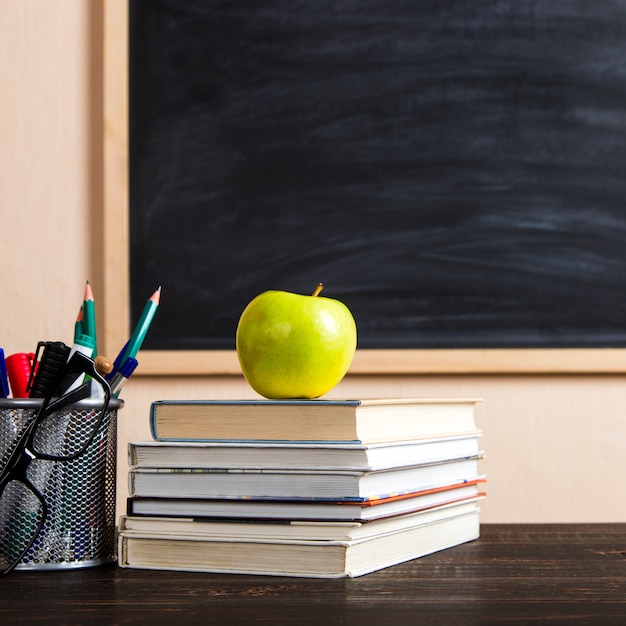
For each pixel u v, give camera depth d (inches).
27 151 55.9
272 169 55.7
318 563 28.1
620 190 55.4
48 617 23.6
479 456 36.2
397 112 55.8
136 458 30.5
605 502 54.9
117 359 32.6
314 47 56.1
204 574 29.0
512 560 31.7
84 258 55.6
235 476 29.1
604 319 54.9
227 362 54.2
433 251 55.2
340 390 54.6
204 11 56.2
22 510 29.7
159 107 55.7
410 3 56.1
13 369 33.0
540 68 55.9
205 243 55.4
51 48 56.2
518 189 55.4
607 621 23.0
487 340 54.7
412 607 24.5
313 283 55.2
